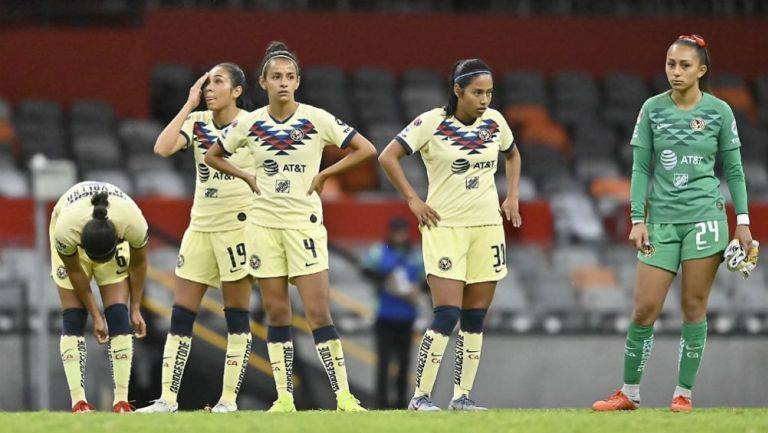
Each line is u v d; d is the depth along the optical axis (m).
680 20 84.44
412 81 79.31
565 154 75.12
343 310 51.88
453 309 32.16
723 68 84.75
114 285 33.03
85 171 67.19
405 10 82.56
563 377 53.62
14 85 73.69
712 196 30.03
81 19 77.50
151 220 54.03
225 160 32.53
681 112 30.09
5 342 50.19
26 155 68.06
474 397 52.97
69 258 31.41
